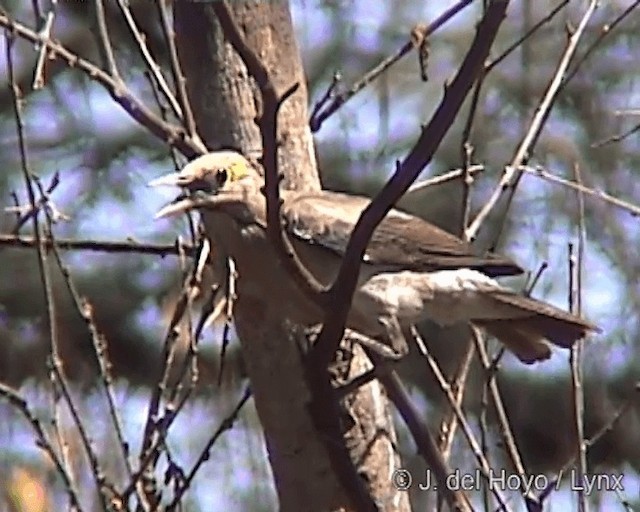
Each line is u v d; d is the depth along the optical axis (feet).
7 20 31.89
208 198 32.35
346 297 27.35
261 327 33.30
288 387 33.35
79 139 54.39
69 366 52.49
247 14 34.78
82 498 35.22
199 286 33.32
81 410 41.01
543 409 53.88
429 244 34.06
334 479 33.60
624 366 53.83
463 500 30.63
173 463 30.60
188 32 34.45
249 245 32.32
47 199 31.89
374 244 33.88
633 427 53.06
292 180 34.99
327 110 36.24
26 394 52.11
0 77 53.47
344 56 56.44
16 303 52.70
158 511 30.60
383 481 33.60
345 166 54.90
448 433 31.68
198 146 33.50
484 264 34.01
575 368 31.76
